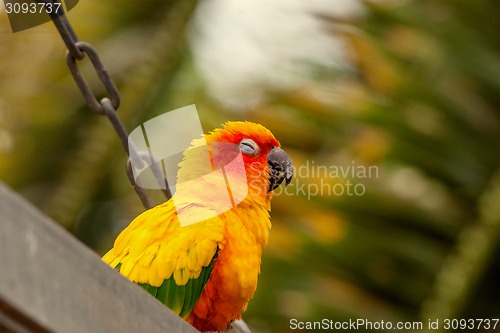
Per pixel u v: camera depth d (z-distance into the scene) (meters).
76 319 5.43
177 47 14.91
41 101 15.16
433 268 12.80
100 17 15.27
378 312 12.69
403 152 13.23
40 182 15.07
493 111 13.46
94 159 14.73
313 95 13.63
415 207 12.95
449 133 13.30
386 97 13.53
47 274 5.29
